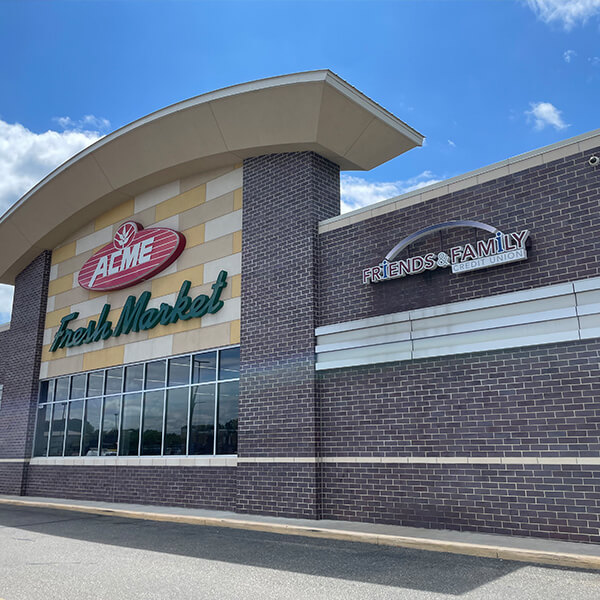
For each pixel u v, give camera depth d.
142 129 18.81
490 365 11.86
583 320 10.80
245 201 17.62
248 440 15.55
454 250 12.71
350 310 14.46
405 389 13.05
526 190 12.10
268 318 15.99
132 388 19.66
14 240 24.89
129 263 20.45
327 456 14.10
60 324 23.30
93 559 9.84
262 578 8.30
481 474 11.59
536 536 10.70
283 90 15.70
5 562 9.66
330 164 17.03
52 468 21.92
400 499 12.66
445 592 7.41
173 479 17.52
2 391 25.33
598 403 10.44
